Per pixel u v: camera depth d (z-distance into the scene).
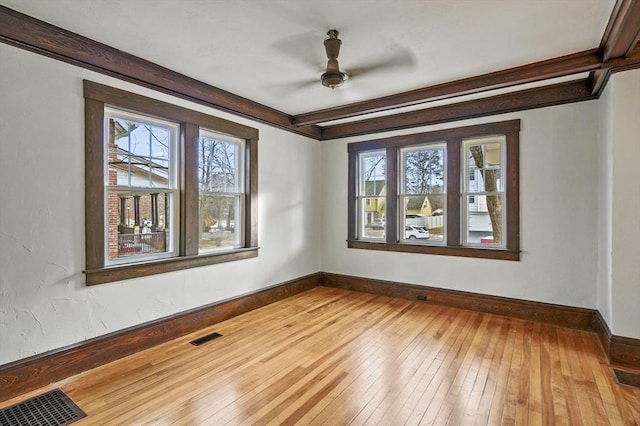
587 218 3.54
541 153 3.77
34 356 2.44
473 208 4.28
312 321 3.82
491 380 2.52
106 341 2.82
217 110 3.82
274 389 2.41
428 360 2.85
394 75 3.34
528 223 3.85
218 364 2.79
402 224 4.82
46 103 2.51
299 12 2.29
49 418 2.09
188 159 3.53
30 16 2.35
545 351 3.01
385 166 4.92
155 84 3.18
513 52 2.86
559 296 3.68
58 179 2.58
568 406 2.19
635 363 2.70
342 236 5.31
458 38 2.64
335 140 5.35
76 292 2.68
